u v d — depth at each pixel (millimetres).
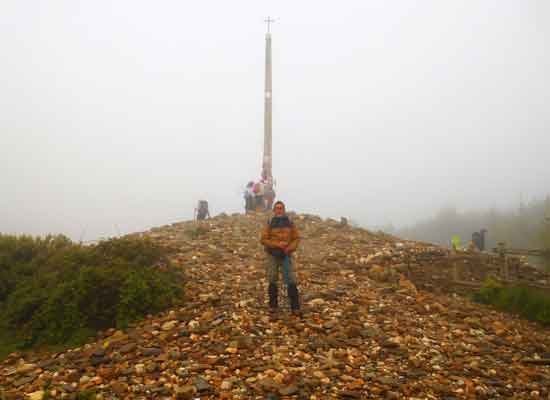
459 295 9133
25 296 7117
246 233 13016
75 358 5449
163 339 5645
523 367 5352
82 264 7652
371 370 4898
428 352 5527
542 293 8289
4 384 4926
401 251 11305
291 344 5508
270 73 25062
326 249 11695
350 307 7020
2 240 9164
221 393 4266
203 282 7992
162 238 12000
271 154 24734
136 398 4266
